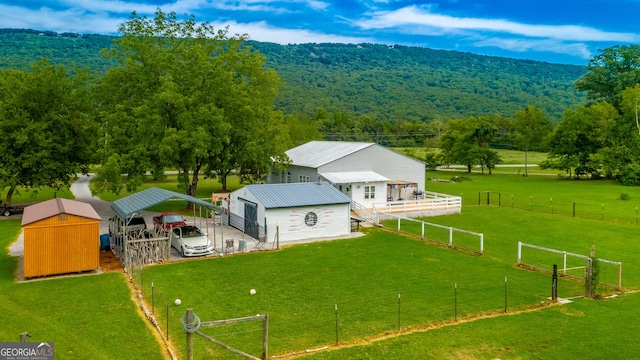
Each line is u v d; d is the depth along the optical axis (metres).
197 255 24.59
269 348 13.66
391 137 130.38
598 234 31.03
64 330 14.84
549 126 90.50
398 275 21.31
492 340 14.30
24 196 47.19
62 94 37.22
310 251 25.94
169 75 37.22
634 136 66.44
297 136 84.56
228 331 14.91
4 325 15.19
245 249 25.86
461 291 19.00
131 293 18.45
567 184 64.88
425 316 16.22
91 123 38.75
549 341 14.33
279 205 28.33
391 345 13.84
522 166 98.56
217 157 40.66
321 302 17.67
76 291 18.62
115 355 13.19
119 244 24.72
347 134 124.75
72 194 49.53
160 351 13.48
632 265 23.66
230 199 33.75
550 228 33.00
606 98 82.69
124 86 38.78
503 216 37.59
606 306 17.33
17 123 34.59
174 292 18.72
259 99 42.25
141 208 23.05
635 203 45.75
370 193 38.69
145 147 35.47
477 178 74.88
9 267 22.09
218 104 38.94
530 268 22.56
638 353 13.67
